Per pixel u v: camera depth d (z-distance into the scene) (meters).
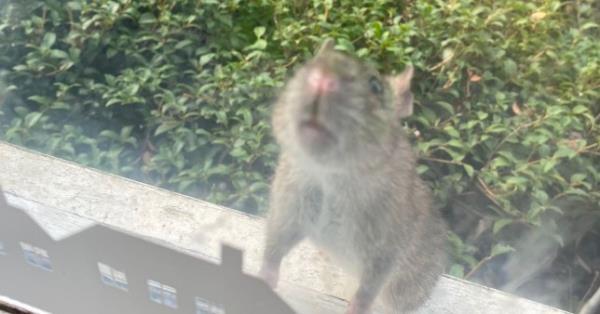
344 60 0.29
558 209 0.47
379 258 0.36
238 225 0.42
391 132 0.31
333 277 0.40
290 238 0.38
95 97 0.52
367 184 0.32
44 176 0.44
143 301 0.39
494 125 0.50
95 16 0.52
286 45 0.51
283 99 0.31
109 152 0.49
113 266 0.38
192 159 0.49
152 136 0.51
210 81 0.51
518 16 0.57
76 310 0.39
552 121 0.51
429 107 0.51
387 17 0.56
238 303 0.37
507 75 0.54
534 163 0.49
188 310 0.38
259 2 0.55
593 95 0.54
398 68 0.49
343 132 0.29
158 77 0.52
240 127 0.48
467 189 0.49
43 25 0.53
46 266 0.39
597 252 0.48
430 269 0.42
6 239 0.40
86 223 0.40
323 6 0.54
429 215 0.41
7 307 0.39
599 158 0.51
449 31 0.54
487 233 0.48
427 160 0.48
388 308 0.42
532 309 0.42
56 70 0.52
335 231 0.36
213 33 0.54
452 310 0.41
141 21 0.53
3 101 0.51
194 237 0.40
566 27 0.59
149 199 0.43
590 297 0.45
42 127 0.50
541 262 0.47
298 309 0.38
